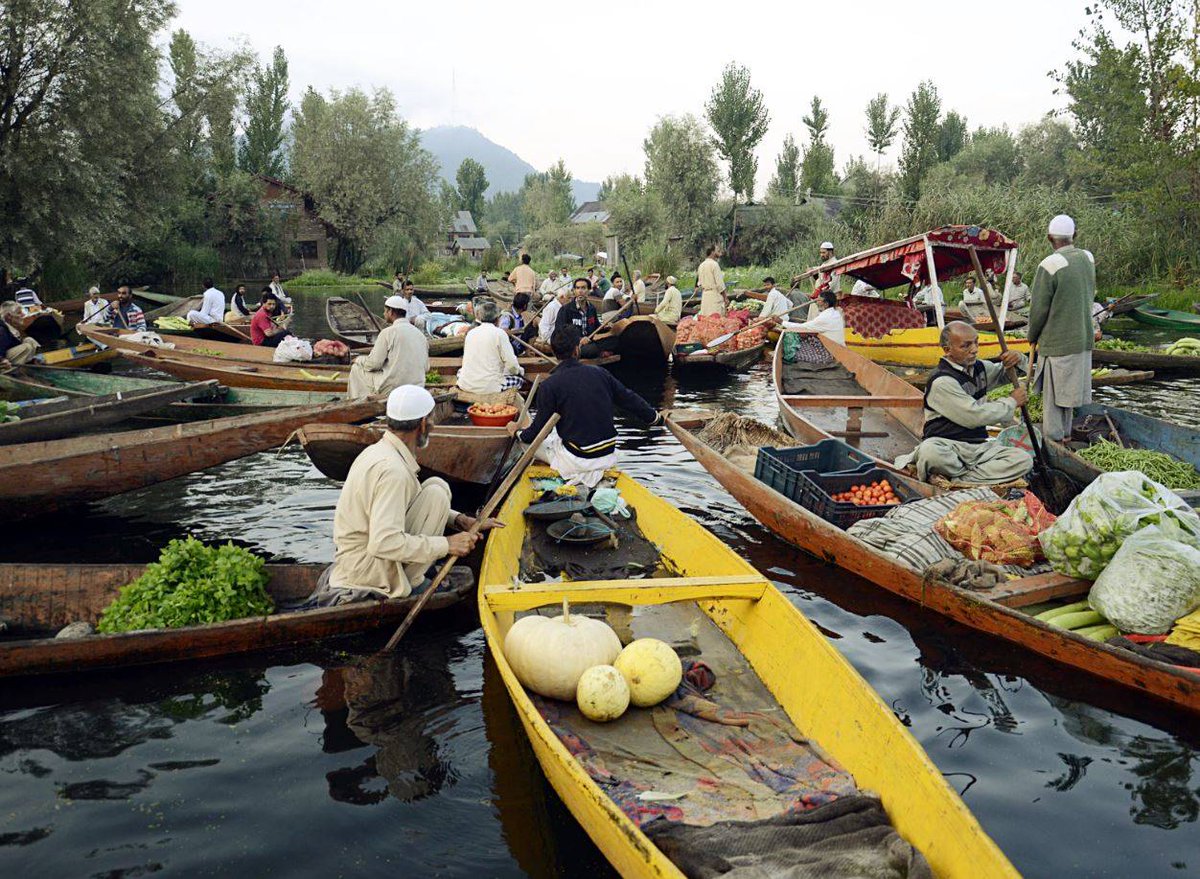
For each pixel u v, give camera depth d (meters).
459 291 34.62
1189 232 23.41
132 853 3.08
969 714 3.99
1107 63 23.84
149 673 4.33
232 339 17.33
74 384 11.57
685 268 37.06
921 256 10.90
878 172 42.19
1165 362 13.16
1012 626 4.52
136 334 14.56
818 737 3.50
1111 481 4.74
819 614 5.09
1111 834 3.16
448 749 3.74
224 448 6.90
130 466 6.58
